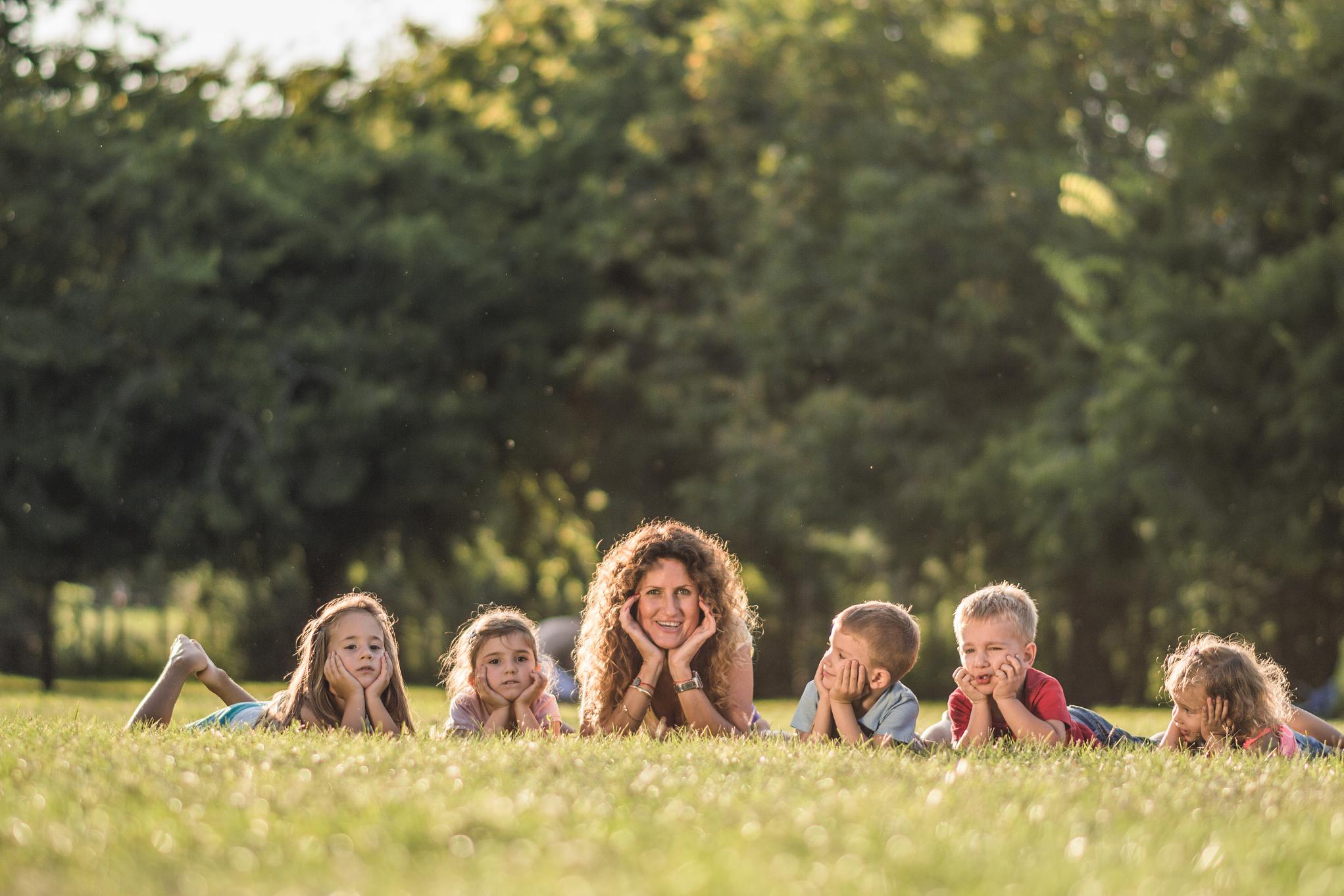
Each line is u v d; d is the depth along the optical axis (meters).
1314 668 27.17
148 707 8.10
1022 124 28.12
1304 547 22.95
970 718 7.11
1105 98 28.33
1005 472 26.25
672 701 7.90
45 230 25.89
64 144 26.11
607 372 31.34
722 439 29.28
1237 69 24.45
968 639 7.01
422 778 4.67
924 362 28.12
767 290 28.98
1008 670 6.89
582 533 36.53
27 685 25.55
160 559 28.28
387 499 30.61
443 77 34.41
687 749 5.80
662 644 7.71
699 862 3.36
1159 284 23.47
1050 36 28.38
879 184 26.89
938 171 28.19
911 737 6.95
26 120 25.83
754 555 34.78
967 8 29.05
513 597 36.31
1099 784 4.98
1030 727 6.91
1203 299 22.95
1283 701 8.27
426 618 35.06
